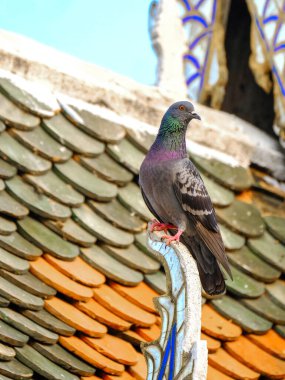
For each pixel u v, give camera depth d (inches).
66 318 425.1
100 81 514.6
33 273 435.2
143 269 467.2
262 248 509.4
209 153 528.7
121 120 508.4
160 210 433.4
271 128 573.9
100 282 450.0
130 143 505.0
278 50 550.0
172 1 574.6
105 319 437.1
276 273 504.1
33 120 481.4
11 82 487.5
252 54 557.3
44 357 412.2
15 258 434.6
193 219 427.5
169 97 533.6
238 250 503.8
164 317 309.6
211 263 419.5
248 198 529.7
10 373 397.7
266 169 546.9
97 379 420.2
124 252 468.8
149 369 307.6
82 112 497.7
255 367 464.4
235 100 584.7
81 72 513.0
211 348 462.3
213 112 551.2
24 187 460.8
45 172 470.0
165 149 429.7
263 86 557.3
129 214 482.3
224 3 578.6
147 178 429.7
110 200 480.7
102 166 487.8
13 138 473.4
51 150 476.7
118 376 424.5
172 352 303.6
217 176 522.6
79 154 484.7
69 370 415.2
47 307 426.3
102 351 425.7
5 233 439.5
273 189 541.3
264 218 522.6
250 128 558.3
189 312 302.8
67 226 459.2
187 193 426.6
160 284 466.6
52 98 494.6
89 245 460.4
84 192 473.7
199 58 577.0
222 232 505.7
